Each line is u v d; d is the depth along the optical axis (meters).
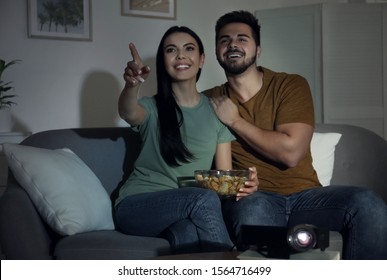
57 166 2.28
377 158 2.80
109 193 2.62
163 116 2.41
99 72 4.07
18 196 2.17
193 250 2.05
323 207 2.28
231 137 2.53
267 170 2.53
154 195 2.23
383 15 4.55
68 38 3.93
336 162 2.87
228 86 2.73
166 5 4.35
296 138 2.45
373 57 4.55
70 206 2.19
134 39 4.23
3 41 3.71
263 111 2.58
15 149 2.26
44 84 3.86
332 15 4.46
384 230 2.12
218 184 2.19
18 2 3.75
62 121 3.93
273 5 4.88
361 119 4.56
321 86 4.48
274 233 1.57
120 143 2.70
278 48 4.63
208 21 4.57
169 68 2.44
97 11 4.06
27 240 2.12
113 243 2.10
